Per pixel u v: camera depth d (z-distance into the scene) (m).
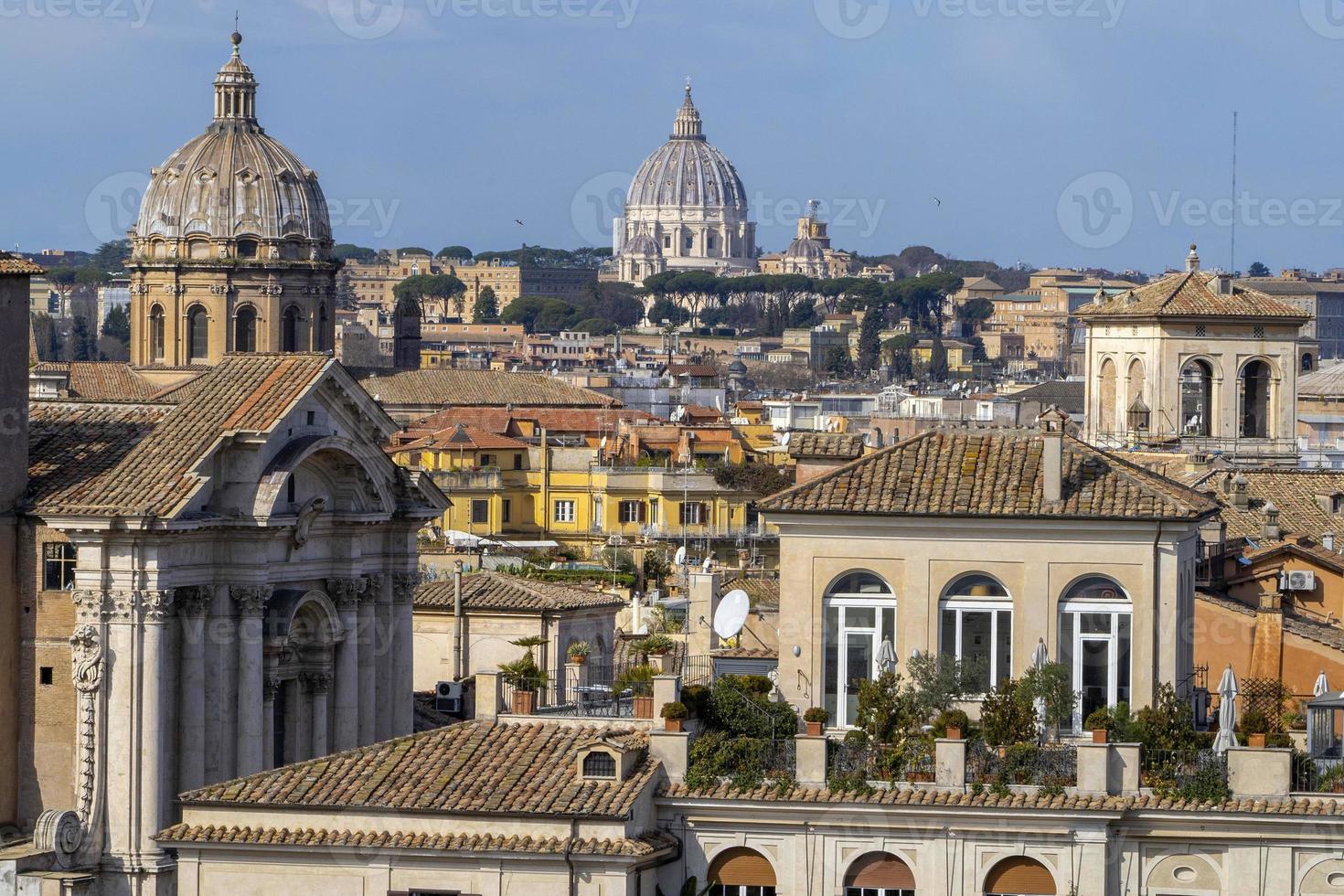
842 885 158.12
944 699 164.12
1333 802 154.88
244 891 161.50
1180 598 170.50
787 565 170.75
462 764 165.12
